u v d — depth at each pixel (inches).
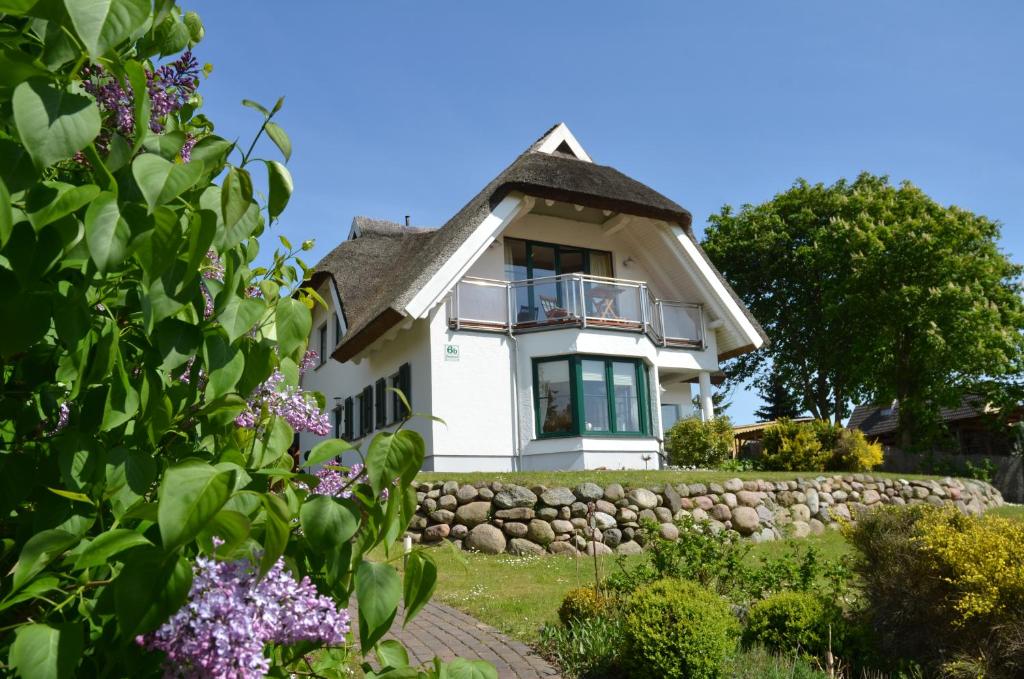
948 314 1071.0
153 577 44.3
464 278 649.6
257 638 47.8
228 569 50.4
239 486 54.4
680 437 698.2
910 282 1109.7
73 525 56.0
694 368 719.1
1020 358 1115.3
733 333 737.6
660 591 221.1
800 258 1251.8
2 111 50.3
